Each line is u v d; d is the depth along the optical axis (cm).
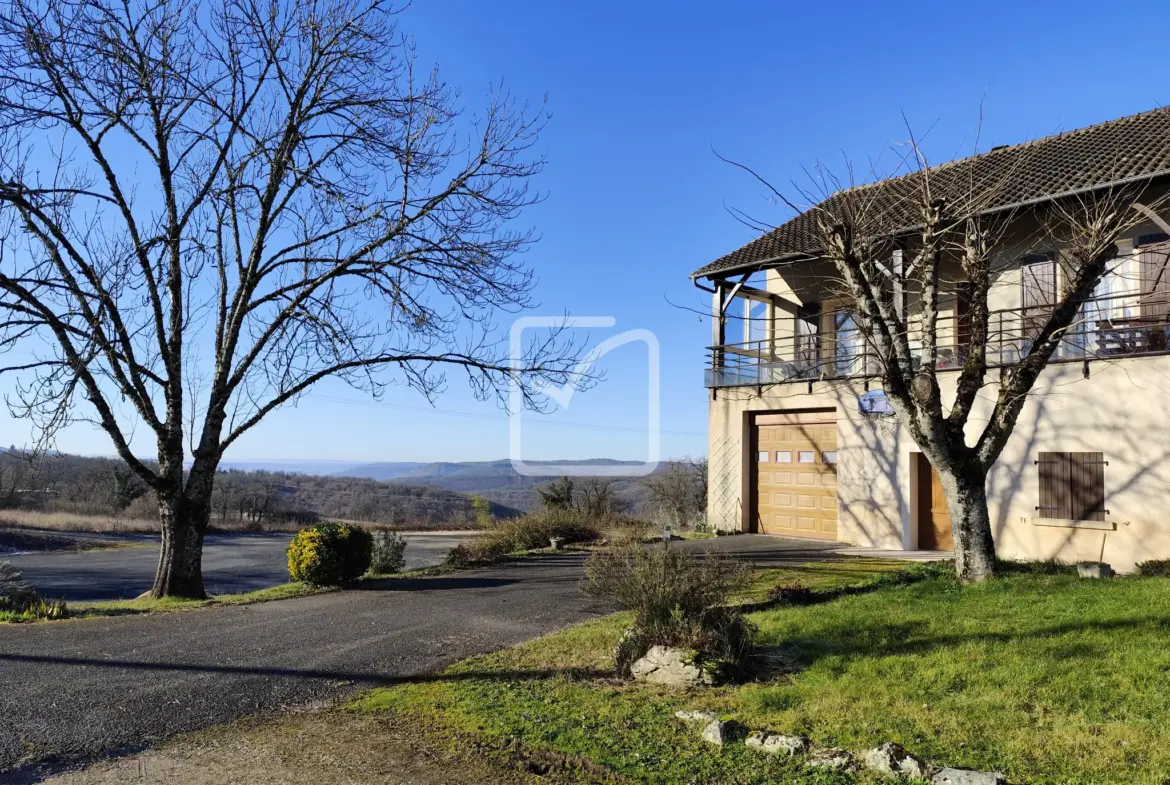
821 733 473
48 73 1152
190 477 1285
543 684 612
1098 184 1112
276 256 1321
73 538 3250
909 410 985
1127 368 1211
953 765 415
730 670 602
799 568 1202
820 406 1627
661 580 682
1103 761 407
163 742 498
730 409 1816
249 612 972
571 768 444
